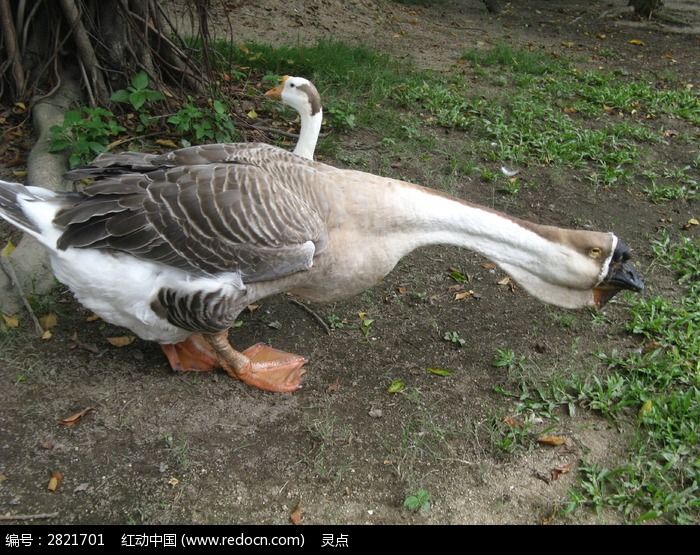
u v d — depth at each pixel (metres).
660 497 1.21
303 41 2.98
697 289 1.65
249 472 1.21
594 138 2.25
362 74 2.50
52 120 1.85
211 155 1.32
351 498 1.20
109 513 1.14
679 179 2.12
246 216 1.22
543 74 2.98
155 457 1.22
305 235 1.25
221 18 3.02
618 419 1.35
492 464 1.26
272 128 2.08
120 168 1.30
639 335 1.54
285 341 1.47
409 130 2.17
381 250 1.33
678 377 1.42
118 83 2.02
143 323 1.28
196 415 1.29
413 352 1.47
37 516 1.13
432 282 1.66
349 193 1.31
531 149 2.21
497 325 1.55
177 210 1.22
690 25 4.36
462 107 2.41
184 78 2.11
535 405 1.36
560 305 1.37
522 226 1.32
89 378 1.33
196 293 1.23
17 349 1.36
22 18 1.94
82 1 1.94
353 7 3.66
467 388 1.40
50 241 1.22
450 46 3.34
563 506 1.20
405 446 1.27
